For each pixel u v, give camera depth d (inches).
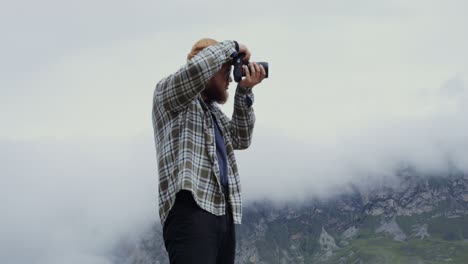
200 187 208.8
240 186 229.3
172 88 213.6
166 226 210.7
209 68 212.8
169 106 217.6
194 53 235.5
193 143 214.5
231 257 223.0
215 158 217.5
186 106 219.1
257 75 238.1
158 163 216.8
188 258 200.5
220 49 220.5
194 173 208.5
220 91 236.7
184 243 203.0
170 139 215.6
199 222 204.2
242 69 235.1
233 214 220.2
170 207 207.2
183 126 217.3
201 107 228.4
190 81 210.7
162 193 211.5
